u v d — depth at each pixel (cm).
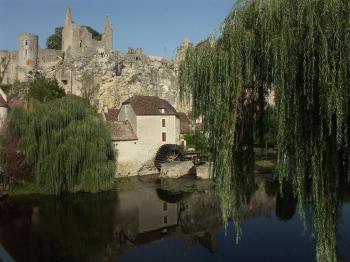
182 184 3322
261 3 934
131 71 6450
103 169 2880
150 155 4053
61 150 2708
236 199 1062
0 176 2802
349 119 831
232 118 948
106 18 6788
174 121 4241
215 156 1044
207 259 1580
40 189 2739
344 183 947
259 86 973
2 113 3231
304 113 849
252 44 909
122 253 1706
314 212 892
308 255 1582
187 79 1056
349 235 1630
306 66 805
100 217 2309
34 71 6362
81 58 6438
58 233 1988
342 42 769
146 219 2261
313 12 790
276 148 939
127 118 4200
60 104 2970
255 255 1599
